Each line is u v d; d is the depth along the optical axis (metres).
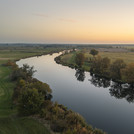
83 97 39.78
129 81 49.69
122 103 37.16
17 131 19.67
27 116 23.89
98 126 24.77
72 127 20.84
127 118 28.27
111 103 36.72
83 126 22.53
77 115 24.58
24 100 23.16
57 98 37.31
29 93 23.73
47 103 26.77
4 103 28.72
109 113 30.33
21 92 27.52
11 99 30.83
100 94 43.88
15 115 24.08
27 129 20.31
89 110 31.28
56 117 23.19
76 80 60.28
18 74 45.69
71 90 45.81
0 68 69.12
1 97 31.94
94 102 36.44
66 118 23.36
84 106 33.31
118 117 28.58
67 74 70.31
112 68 58.47
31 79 45.12
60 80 58.41
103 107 33.50
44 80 56.72
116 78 56.50
